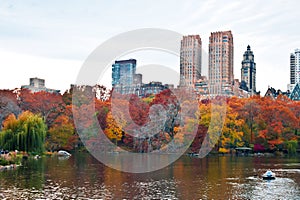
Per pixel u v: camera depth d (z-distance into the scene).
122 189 28.20
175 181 32.19
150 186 29.50
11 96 77.75
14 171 38.06
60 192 26.88
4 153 48.34
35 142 55.09
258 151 69.12
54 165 44.06
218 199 25.36
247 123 70.94
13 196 25.44
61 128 67.88
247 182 32.06
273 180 33.31
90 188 28.44
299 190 28.56
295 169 42.06
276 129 69.62
